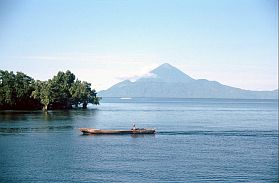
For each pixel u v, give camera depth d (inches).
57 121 6368.1
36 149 3572.8
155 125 6309.1
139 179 2561.5
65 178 2566.4
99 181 2512.3
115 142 4124.0
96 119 7288.4
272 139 4537.4
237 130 5551.2
